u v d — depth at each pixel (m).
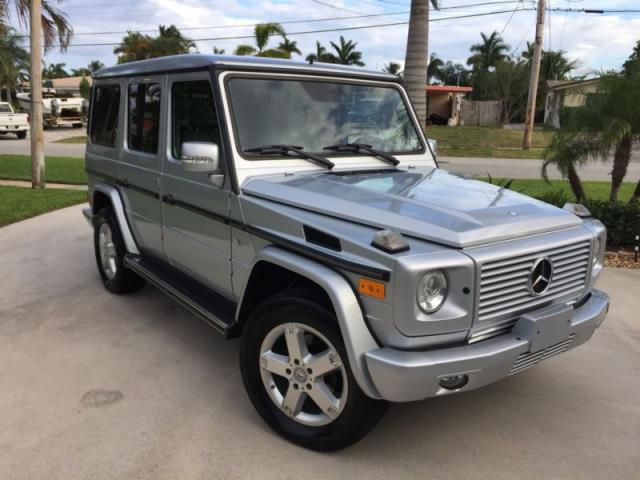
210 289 4.05
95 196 5.65
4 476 2.88
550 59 48.41
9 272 6.24
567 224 3.18
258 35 32.00
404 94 4.42
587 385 3.95
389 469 2.99
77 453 3.07
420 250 2.63
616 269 6.66
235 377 3.94
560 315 2.93
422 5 8.86
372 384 2.70
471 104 42.19
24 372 3.97
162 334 4.64
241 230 3.41
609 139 7.57
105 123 5.38
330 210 3.02
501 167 19.03
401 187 3.44
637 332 4.88
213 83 3.54
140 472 2.92
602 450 3.21
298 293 3.00
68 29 12.72
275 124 3.68
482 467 3.03
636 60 7.95
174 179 4.07
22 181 13.60
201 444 3.17
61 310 5.13
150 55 38.50
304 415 3.13
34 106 11.84
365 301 2.68
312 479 2.90
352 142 4.06
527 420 3.50
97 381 3.86
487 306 2.72
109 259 5.54
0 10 11.80
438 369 2.56
